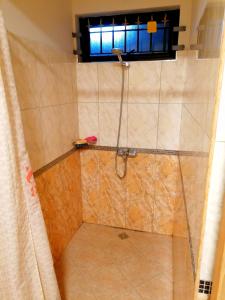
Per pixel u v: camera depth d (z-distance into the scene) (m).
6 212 0.95
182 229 1.34
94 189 2.41
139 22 2.01
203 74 0.89
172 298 1.64
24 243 1.04
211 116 0.64
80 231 2.39
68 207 2.17
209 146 0.64
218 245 0.69
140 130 2.13
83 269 1.91
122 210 2.39
